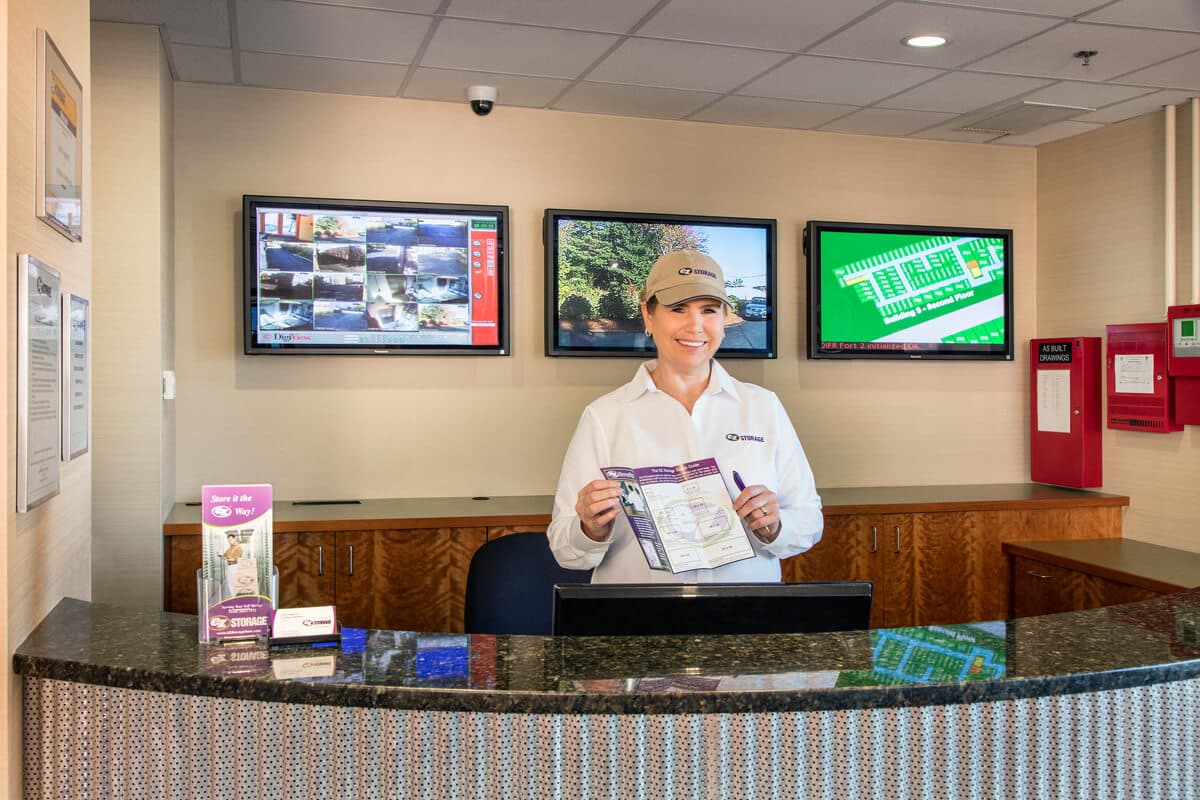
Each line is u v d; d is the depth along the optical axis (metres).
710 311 2.31
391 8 3.26
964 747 1.40
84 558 2.04
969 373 5.12
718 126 4.76
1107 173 4.75
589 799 1.35
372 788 1.38
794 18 3.33
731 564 2.17
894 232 4.89
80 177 2.00
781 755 1.36
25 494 1.52
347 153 4.32
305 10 3.29
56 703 1.47
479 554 2.58
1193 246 4.27
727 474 2.35
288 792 1.40
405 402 4.41
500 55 3.74
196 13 3.34
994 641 1.57
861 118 4.64
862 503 4.35
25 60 1.59
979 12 3.27
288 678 1.39
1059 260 5.07
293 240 4.19
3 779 1.43
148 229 3.67
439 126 4.42
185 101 4.15
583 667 1.44
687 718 1.35
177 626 1.67
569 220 4.49
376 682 1.37
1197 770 1.50
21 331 1.52
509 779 1.36
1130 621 1.71
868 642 1.55
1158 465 4.51
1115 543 4.55
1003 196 5.16
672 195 4.71
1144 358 4.50
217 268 4.20
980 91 4.18
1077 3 3.18
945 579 4.46
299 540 3.78
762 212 4.83
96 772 1.46
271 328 4.17
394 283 4.30
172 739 1.43
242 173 4.21
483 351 4.41
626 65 3.85
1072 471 4.84
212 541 1.58
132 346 3.67
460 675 1.40
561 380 4.58
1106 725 1.45
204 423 4.20
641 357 4.62
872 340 4.86
